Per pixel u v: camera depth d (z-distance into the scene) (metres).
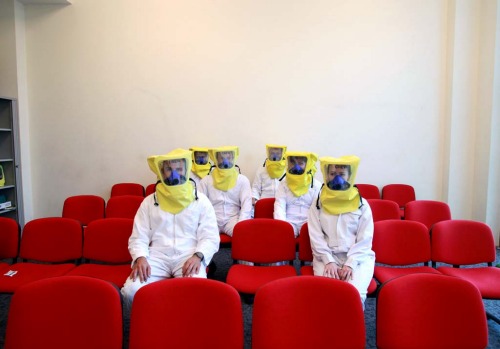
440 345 1.34
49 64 4.17
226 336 1.29
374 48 4.20
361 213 2.20
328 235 2.24
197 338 1.30
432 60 4.20
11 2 3.97
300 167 3.08
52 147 4.25
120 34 4.16
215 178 3.36
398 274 2.18
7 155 4.03
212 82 4.22
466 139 4.18
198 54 4.20
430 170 4.32
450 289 1.38
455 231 2.32
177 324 1.31
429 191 4.33
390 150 4.30
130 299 1.91
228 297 1.32
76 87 4.19
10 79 4.04
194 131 4.27
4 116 4.00
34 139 4.25
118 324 1.33
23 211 4.14
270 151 3.88
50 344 1.30
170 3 4.15
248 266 2.32
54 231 2.40
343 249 2.19
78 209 3.55
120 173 4.28
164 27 4.17
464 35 4.06
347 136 4.28
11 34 4.00
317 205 2.29
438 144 4.29
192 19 4.16
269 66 4.21
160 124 4.25
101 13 4.13
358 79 4.23
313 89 4.24
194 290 1.34
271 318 1.30
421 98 4.24
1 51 4.02
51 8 4.12
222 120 4.26
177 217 2.22
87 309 1.33
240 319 1.32
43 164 4.28
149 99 4.22
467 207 4.24
